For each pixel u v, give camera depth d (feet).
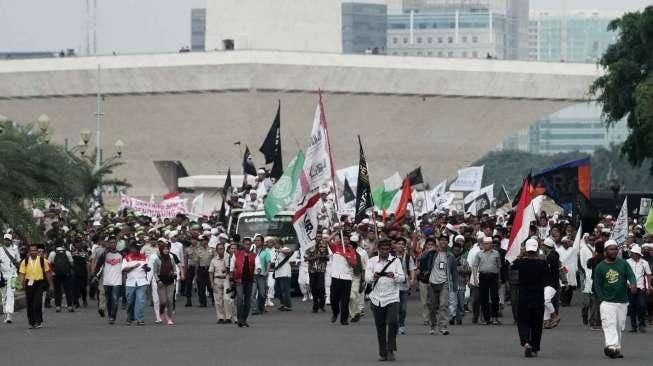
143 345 120.06
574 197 163.94
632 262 133.69
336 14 451.12
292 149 438.81
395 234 134.92
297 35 447.42
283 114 430.20
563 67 450.71
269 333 132.57
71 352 113.91
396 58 431.43
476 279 143.02
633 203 251.60
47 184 201.16
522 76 446.60
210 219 243.19
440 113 448.24
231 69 418.51
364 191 160.56
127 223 183.21
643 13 289.74
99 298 159.84
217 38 448.24
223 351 114.21
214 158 443.73
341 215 195.72
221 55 420.36
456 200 297.74
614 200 257.55
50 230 186.09
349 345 119.44
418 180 228.02
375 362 105.81
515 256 133.90
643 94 261.44
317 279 165.07
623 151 289.74
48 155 200.75
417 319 151.64
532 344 110.22
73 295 170.09
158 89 429.79
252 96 422.82
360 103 435.12
